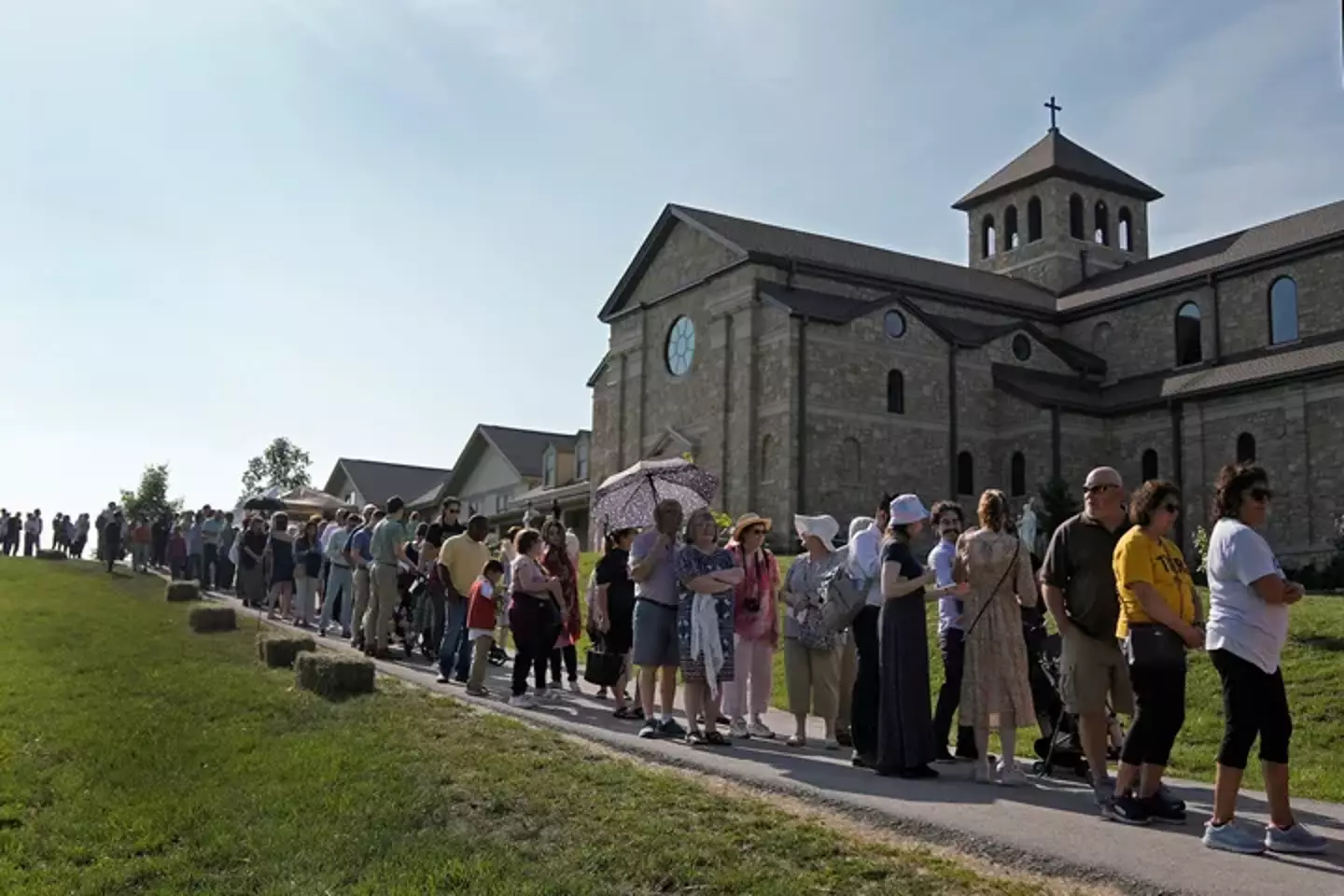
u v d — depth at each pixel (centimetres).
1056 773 1076
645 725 1277
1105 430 4419
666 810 878
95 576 3538
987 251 5806
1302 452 3816
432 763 1023
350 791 936
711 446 4372
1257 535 765
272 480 11338
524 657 1417
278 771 1002
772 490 4084
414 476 8712
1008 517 1025
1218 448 4072
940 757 1134
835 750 1201
